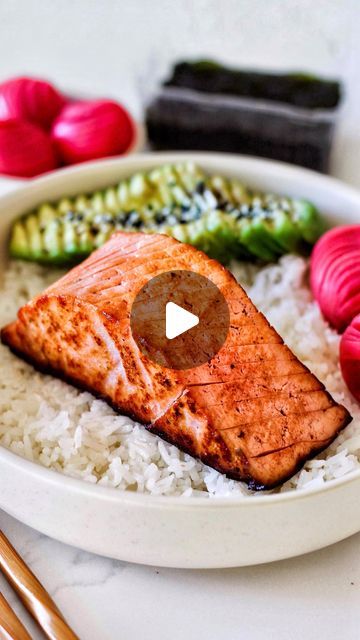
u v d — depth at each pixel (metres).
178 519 0.31
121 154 0.50
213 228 0.41
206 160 0.44
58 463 0.35
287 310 0.40
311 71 0.51
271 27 0.53
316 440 0.33
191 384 0.33
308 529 0.32
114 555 0.33
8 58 0.58
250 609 0.32
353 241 0.39
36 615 0.31
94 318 0.34
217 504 0.31
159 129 0.51
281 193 0.44
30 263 0.42
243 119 0.49
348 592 0.33
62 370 0.36
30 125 0.48
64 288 0.34
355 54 0.52
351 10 0.53
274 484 0.33
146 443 0.34
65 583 0.33
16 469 0.32
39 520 0.33
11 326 0.37
